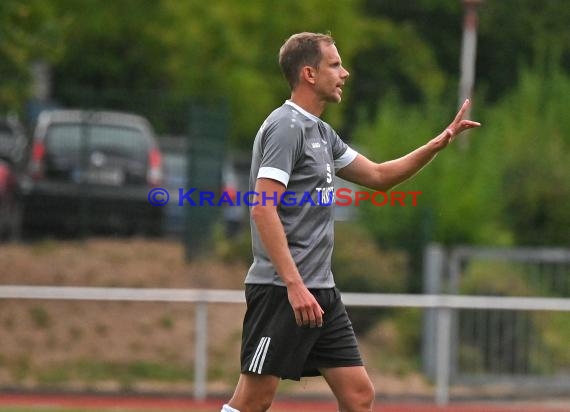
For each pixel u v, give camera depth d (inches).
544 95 3110.2
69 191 2475.4
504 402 2036.2
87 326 2161.7
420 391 2046.0
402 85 4997.5
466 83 3181.6
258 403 973.8
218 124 2471.7
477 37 5162.4
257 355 961.5
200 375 1967.3
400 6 5393.7
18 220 2481.5
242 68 3440.0
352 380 975.6
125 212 2479.1
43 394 2016.5
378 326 2106.3
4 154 2805.1
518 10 5201.8
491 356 2043.6
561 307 2017.7
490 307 2009.1
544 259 2206.0
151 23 3855.8
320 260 962.7
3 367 2076.8
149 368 2103.8
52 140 2484.0
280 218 956.0
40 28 2571.4
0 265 2315.5
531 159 2783.0
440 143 1014.4
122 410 1817.2
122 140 2486.5
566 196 2723.9
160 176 2486.5
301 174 955.3
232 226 2468.0
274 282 956.6
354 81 4923.7
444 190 2511.1
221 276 2349.9
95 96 2503.7
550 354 2053.4
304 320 928.9
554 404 2030.0
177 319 2199.8
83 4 3823.8
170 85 3951.8
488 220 2568.9
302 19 3678.6
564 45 5201.8
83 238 2471.7
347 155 1021.8
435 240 2448.3
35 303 2187.5
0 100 2608.3
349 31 3828.7
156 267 2362.2
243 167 3211.1
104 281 2301.9
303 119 962.7
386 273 2276.1
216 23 3474.4
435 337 2048.5
